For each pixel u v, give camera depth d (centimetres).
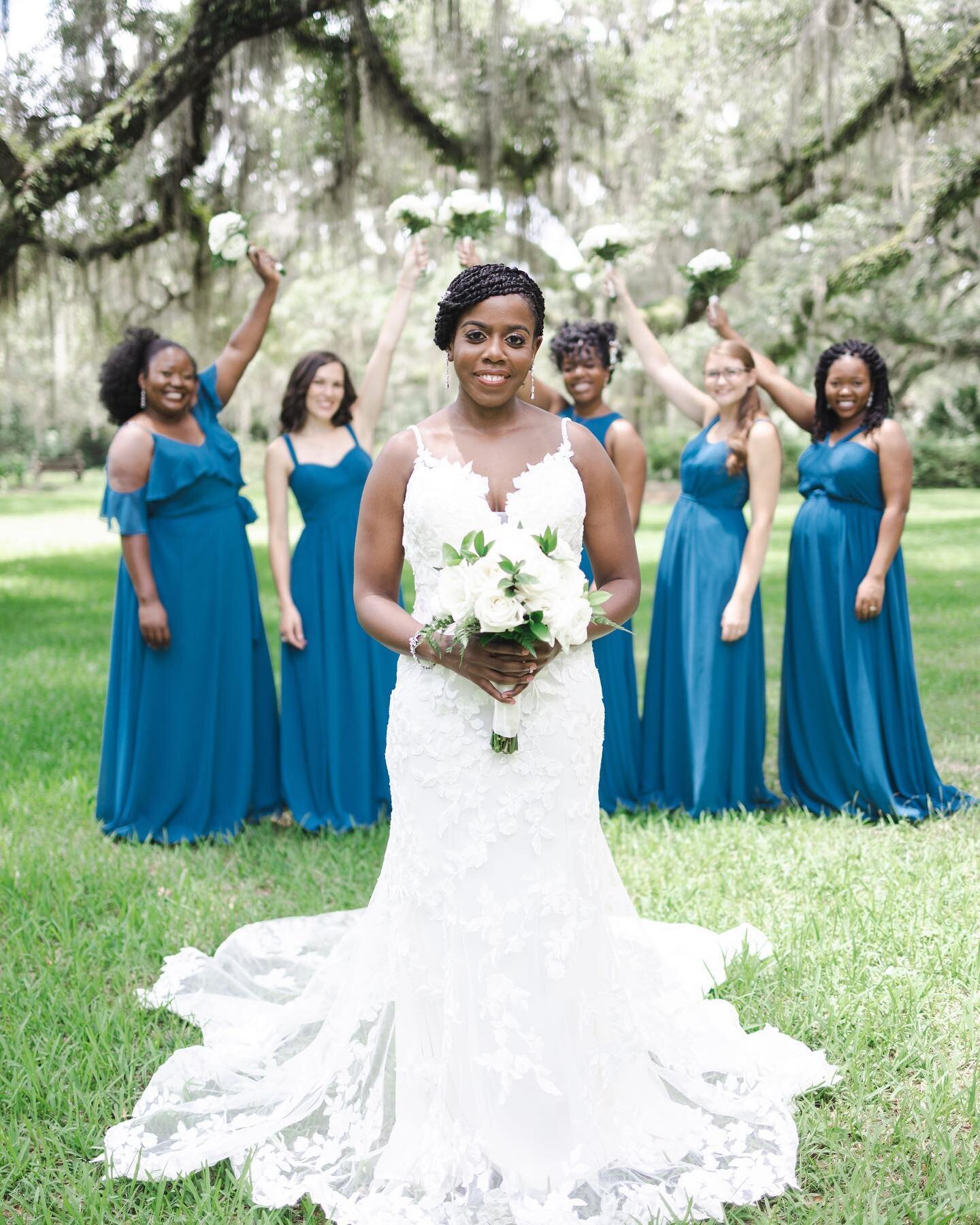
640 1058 250
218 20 802
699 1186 228
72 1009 299
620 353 470
